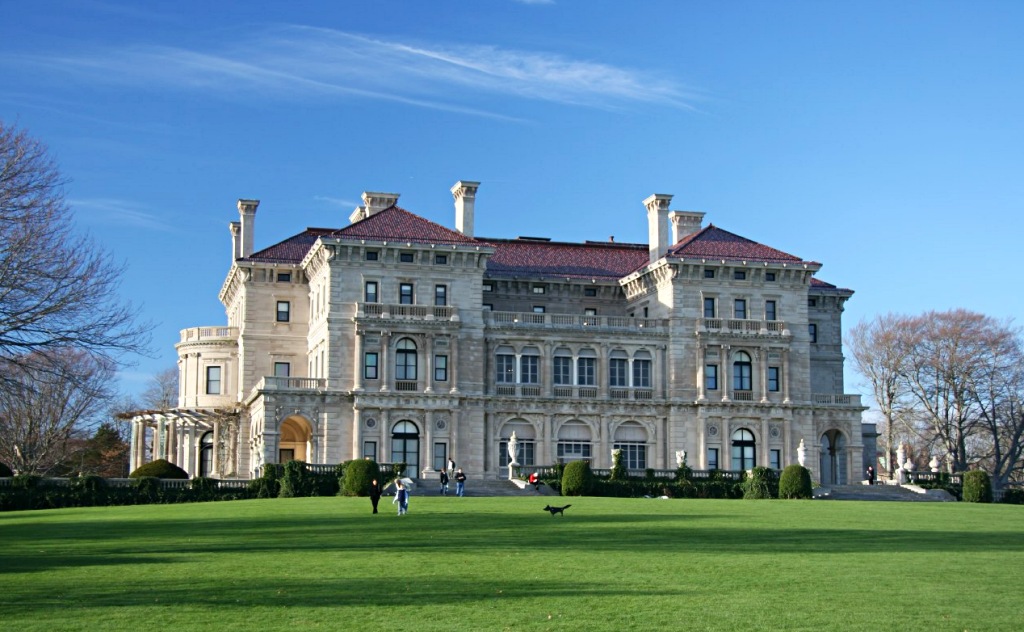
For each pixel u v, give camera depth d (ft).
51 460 416.46
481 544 167.63
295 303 395.55
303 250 404.36
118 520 219.82
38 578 133.49
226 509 245.04
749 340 392.68
